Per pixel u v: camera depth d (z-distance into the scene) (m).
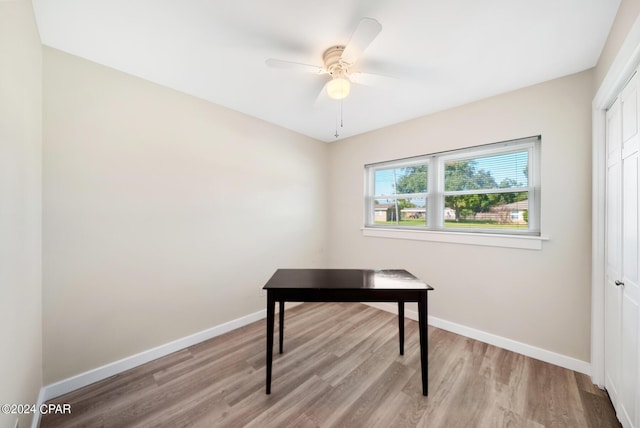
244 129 2.67
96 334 1.76
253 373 1.84
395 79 1.70
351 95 2.25
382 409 1.50
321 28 1.44
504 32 1.46
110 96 1.82
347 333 2.47
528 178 2.17
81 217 1.69
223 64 1.80
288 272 1.99
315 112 2.64
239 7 1.29
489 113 2.28
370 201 3.35
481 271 2.34
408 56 1.69
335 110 2.60
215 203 2.43
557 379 1.77
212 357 2.05
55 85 1.59
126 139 1.89
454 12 1.31
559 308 1.95
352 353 2.11
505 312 2.20
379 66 1.80
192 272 2.27
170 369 1.89
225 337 2.40
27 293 1.24
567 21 1.37
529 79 1.97
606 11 1.30
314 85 2.09
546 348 2.00
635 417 1.21
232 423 1.40
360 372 1.85
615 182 1.49
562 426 1.38
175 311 2.16
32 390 1.33
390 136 3.01
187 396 1.61
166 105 2.10
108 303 1.81
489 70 1.85
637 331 1.19
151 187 2.02
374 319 2.81
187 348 2.19
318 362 1.98
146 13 1.33
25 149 1.20
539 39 1.51
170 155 2.12
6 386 0.97
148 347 2.00
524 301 2.10
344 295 1.62
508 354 2.09
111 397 1.59
